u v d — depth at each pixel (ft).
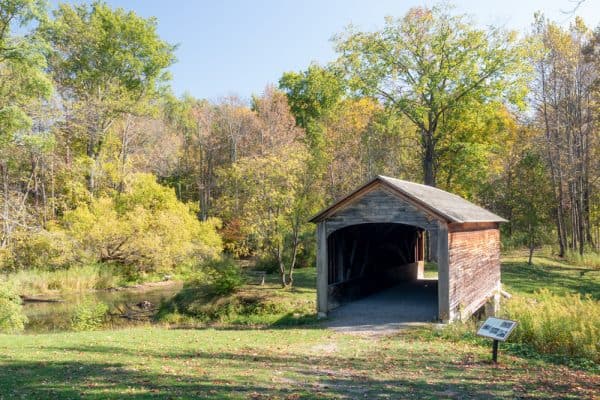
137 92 132.16
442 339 42.32
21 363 30.73
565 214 130.41
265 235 75.20
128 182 118.73
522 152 128.36
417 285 82.94
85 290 94.07
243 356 34.01
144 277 105.91
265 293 69.31
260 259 94.84
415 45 108.99
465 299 55.21
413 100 109.60
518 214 115.03
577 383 27.71
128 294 90.33
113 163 123.44
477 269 61.41
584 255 107.14
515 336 40.50
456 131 119.96
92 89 122.62
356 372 29.48
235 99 157.58
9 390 23.62
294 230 78.02
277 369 29.71
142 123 134.10
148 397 22.24
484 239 66.44
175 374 27.40
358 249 69.36
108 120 123.75
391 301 65.46
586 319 38.99
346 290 63.77
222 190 137.80
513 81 104.27
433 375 28.94
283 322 57.72
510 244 131.23
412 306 60.85
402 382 27.09
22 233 94.89
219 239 104.12
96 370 28.45
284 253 84.38
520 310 43.78
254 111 164.45
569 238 131.54
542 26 110.73
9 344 39.14
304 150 86.33
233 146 147.95
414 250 93.76
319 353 36.04
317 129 153.69
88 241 100.53
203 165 158.61
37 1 85.97
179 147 163.32
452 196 74.02
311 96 163.94
